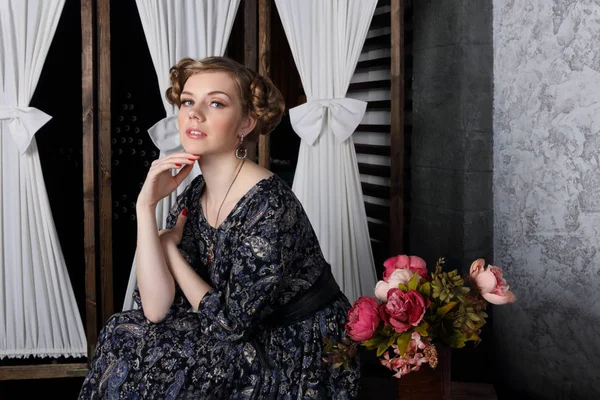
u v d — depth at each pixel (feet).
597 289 7.95
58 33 11.59
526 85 8.90
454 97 9.63
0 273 9.12
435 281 5.44
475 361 9.92
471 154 9.53
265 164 9.57
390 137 9.80
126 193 10.96
